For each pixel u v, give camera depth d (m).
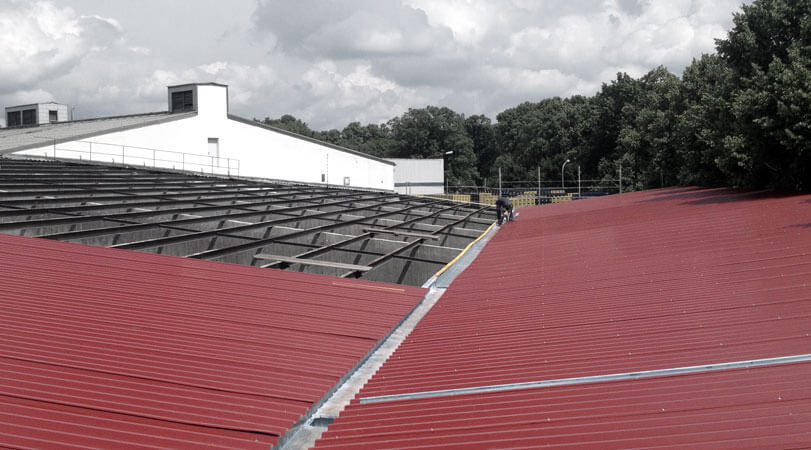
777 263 16.92
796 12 36.47
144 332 11.57
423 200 53.44
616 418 7.85
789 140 33.22
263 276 17.92
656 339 11.68
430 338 14.36
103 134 44.81
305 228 29.97
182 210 26.52
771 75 34.72
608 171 102.50
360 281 19.38
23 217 20.52
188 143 52.56
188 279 16.22
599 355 11.20
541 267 22.05
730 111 36.34
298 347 12.27
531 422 8.17
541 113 143.88
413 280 28.59
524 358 11.77
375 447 8.03
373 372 11.98
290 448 8.48
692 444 6.61
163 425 7.82
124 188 30.83
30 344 9.98
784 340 10.27
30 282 13.72
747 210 29.33
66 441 6.89
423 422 8.83
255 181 52.00
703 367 9.40
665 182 68.00
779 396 7.63
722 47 39.12
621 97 109.06
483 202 97.81
